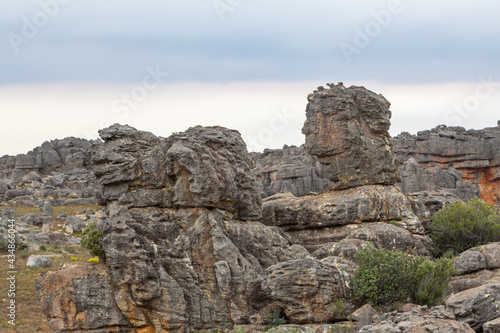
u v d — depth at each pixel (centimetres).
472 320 2962
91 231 4144
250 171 4553
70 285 3794
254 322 3806
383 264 3703
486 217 4953
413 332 2747
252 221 4528
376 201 4875
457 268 3728
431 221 5041
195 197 4156
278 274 3650
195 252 4047
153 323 3822
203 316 3906
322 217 4912
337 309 3572
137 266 3778
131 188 4222
